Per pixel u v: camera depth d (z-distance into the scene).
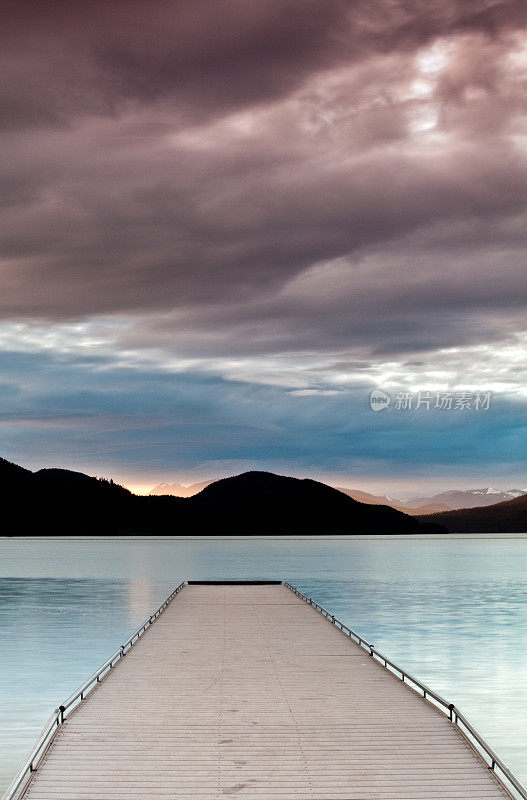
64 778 17.45
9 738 26.53
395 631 52.84
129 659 29.16
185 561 150.75
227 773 17.73
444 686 35.34
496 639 49.19
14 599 75.00
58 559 159.50
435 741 19.61
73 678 36.22
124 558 164.12
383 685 25.02
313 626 37.47
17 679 36.03
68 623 56.62
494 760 17.39
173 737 19.81
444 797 16.64
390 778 17.52
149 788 17.00
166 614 41.97
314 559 159.88
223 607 45.19
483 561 152.50
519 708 31.41
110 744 19.33
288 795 16.72
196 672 26.84
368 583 95.56
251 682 25.38
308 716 21.53
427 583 96.12
